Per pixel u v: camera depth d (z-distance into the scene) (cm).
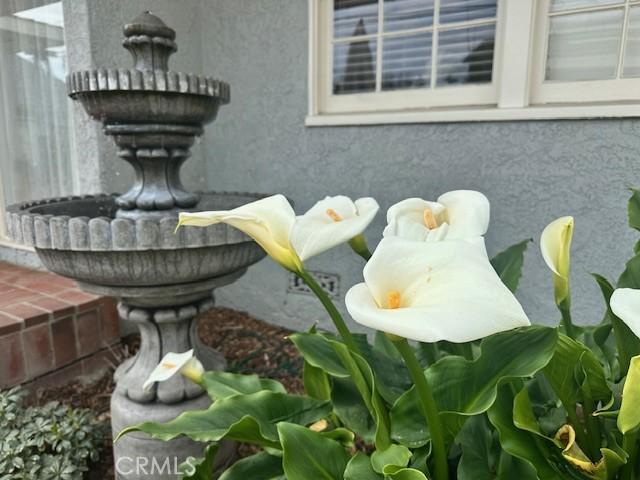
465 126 173
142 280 117
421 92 188
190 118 129
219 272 125
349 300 51
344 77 206
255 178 233
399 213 74
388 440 77
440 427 70
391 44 193
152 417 134
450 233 68
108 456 152
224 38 230
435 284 51
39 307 187
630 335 79
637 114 144
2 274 246
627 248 153
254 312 247
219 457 136
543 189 163
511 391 78
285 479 87
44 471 127
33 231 112
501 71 165
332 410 96
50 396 180
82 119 218
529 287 171
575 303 165
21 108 254
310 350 96
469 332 44
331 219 80
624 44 151
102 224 107
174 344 143
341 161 204
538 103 165
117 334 209
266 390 98
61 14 222
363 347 103
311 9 199
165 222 108
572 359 71
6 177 270
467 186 176
